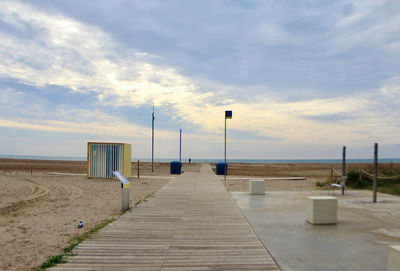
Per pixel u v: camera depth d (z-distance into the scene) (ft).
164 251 15.20
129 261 13.84
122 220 22.08
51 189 43.83
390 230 19.34
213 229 19.54
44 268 13.09
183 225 20.59
